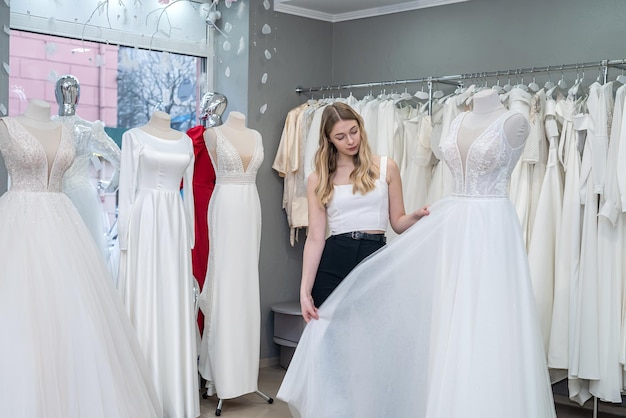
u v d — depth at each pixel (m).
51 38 5.02
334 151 3.55
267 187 5.71
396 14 5.70
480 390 2.95
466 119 3.26
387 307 3.29
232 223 4.68
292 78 5.85
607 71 4.29
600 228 4.12
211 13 5.64
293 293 5.93
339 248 3.49
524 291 3.09
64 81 4.57
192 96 5.80
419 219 3.44
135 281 4.34
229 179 4.71
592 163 4.10
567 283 4.26
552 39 4.85
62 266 3.66
